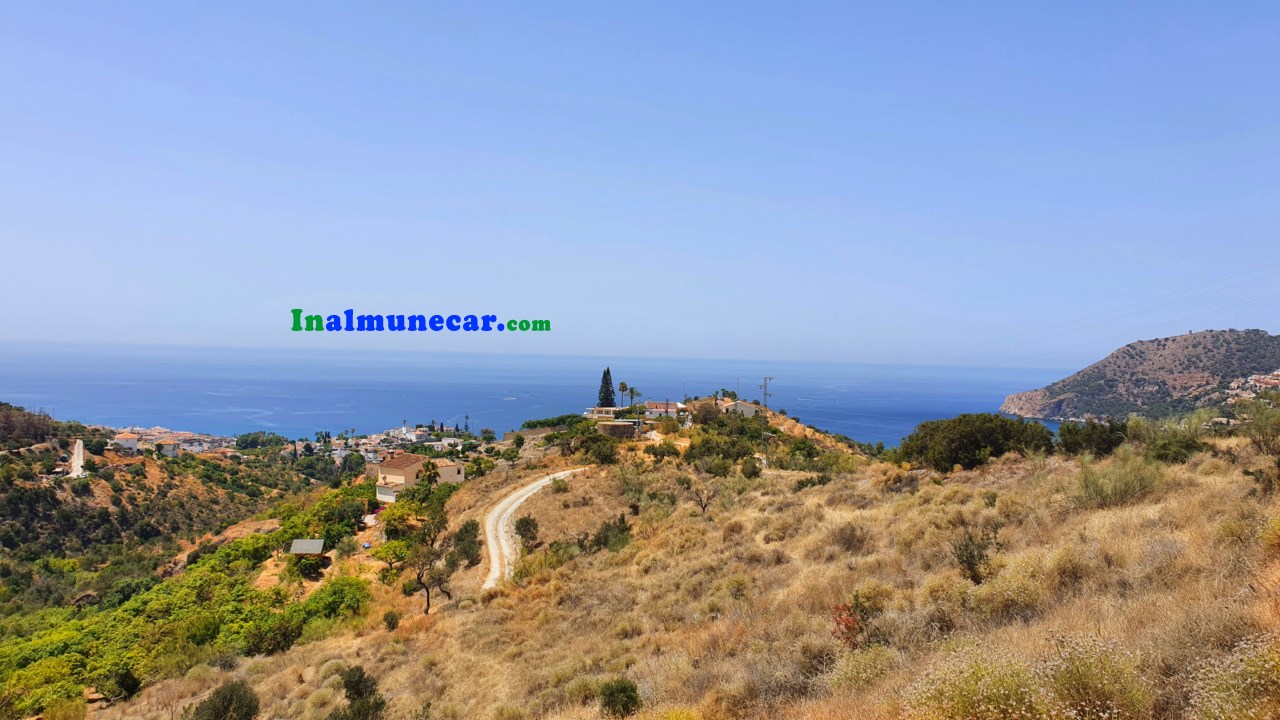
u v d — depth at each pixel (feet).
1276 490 47.83
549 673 58.54
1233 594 26.78
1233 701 17.07
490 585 120.26
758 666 38.68
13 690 96.84
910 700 23.04
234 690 64.03
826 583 56.70
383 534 205.57
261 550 195.21
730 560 82.53
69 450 414.21
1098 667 20.04
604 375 488.02
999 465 103.71
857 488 115.55
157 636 116.37
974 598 38.83
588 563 115.44
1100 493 60.29
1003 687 20.20
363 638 100.17
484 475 287.07
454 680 66.54
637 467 219.00
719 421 346.54
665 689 42.52
